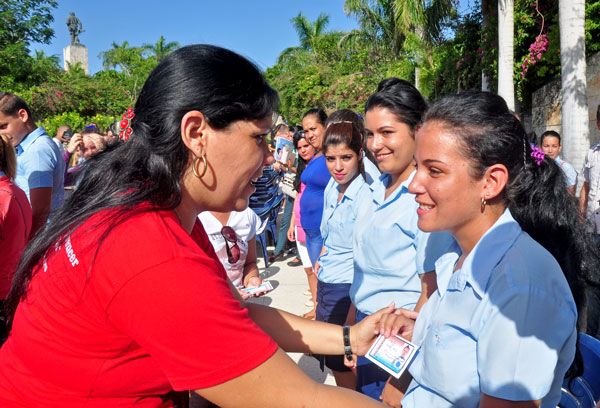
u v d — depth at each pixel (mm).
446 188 1271
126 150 1108
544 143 5008
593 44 7883
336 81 24297
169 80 1027
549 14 8922
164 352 946
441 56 13477
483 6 10617
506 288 1165
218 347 942
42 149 3666
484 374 1178
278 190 7430
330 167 2895
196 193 1114
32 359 1028
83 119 21391
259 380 968
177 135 1031
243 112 1045
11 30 26062
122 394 1058
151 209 1021
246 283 2615
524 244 1230
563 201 1454
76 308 977
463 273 1290
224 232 2471
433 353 1337
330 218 2959
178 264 949
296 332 1643
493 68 10117
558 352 1135
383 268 2146
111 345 999
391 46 19094
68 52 39281
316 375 3498
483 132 1229
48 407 1036
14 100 3652
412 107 2078
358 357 2193
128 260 942
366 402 1032
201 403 2197
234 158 1079
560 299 1146
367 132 2223
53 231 1075
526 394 1127
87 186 1104
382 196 2229
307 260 4430
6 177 2699
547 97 9008
